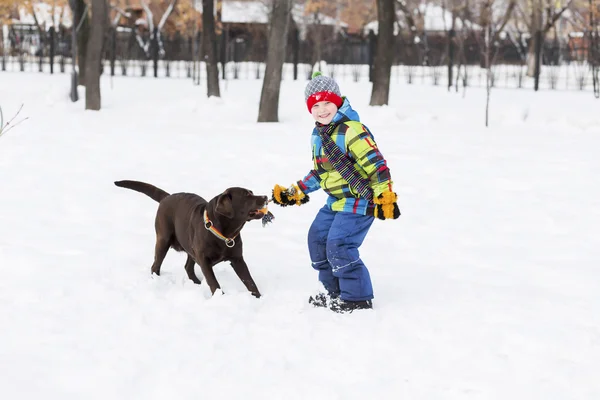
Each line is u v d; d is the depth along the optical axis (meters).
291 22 36.56
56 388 3.40
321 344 3.99
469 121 17.69
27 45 38.53
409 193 8.66
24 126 14.81
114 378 3.50
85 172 9.66
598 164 10.81
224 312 4.43
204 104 19.83
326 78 4.38
